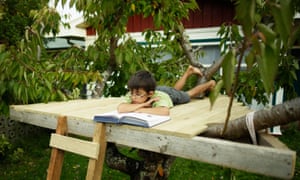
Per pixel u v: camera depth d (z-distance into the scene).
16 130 5.03
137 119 1.33
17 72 2.11
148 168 1.96
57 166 1.64
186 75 2.93
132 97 1.89
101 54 3.14
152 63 3.65
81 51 3.33
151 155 1.94
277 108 1.11
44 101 2.22
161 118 1.48
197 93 2.60
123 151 3.79
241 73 2.72
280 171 0.96
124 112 1.60
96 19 2.91
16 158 4.11
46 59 3.03
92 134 1.52
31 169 3.85
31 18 3.71
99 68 3.40
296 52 4.73
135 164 2.05
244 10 0.61
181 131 1.22
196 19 5.63
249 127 1.20
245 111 1.84
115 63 3.35
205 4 5.49
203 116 1.65
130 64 2.90
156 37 3.50
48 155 4.45
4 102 2.17
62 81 2.65
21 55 2.26
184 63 3.76
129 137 1.36
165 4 2.73
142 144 1.32
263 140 1.21
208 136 1.35
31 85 2.18
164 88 2.29
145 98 1.86
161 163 1.96
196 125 1.36
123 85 3.44
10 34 3.43
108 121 1.40
